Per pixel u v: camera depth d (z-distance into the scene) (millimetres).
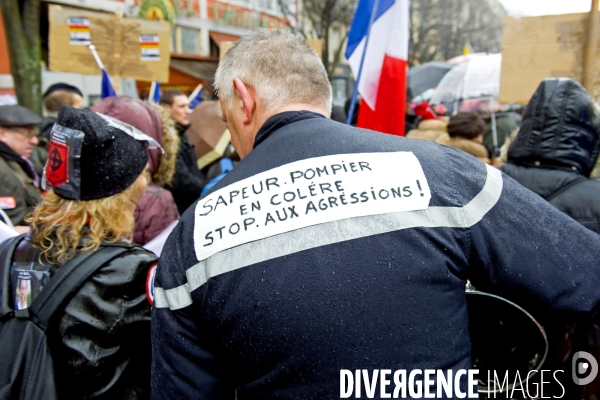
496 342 1188
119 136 1280
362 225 876
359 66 2658
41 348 1099
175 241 966
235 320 875
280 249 872
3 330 1130
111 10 10258
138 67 3822
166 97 3936
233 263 881
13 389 1076
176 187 3160
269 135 1021
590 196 1628
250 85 1065
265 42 1081
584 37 2441
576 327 1414
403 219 883
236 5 14336
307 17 15578
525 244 903
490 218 910
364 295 841
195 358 938
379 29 2572
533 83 2613
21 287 1174
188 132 3883
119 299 1182
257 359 877
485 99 5547
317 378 843
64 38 3678
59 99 3904
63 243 1193
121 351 1184
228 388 986
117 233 1266
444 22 20578
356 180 916
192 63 12672
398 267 855
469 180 940
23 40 4469
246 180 950
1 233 1533
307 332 840
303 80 1056
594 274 906
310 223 881
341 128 1007
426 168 941
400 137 1024
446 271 881
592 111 1721
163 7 11031
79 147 1206
